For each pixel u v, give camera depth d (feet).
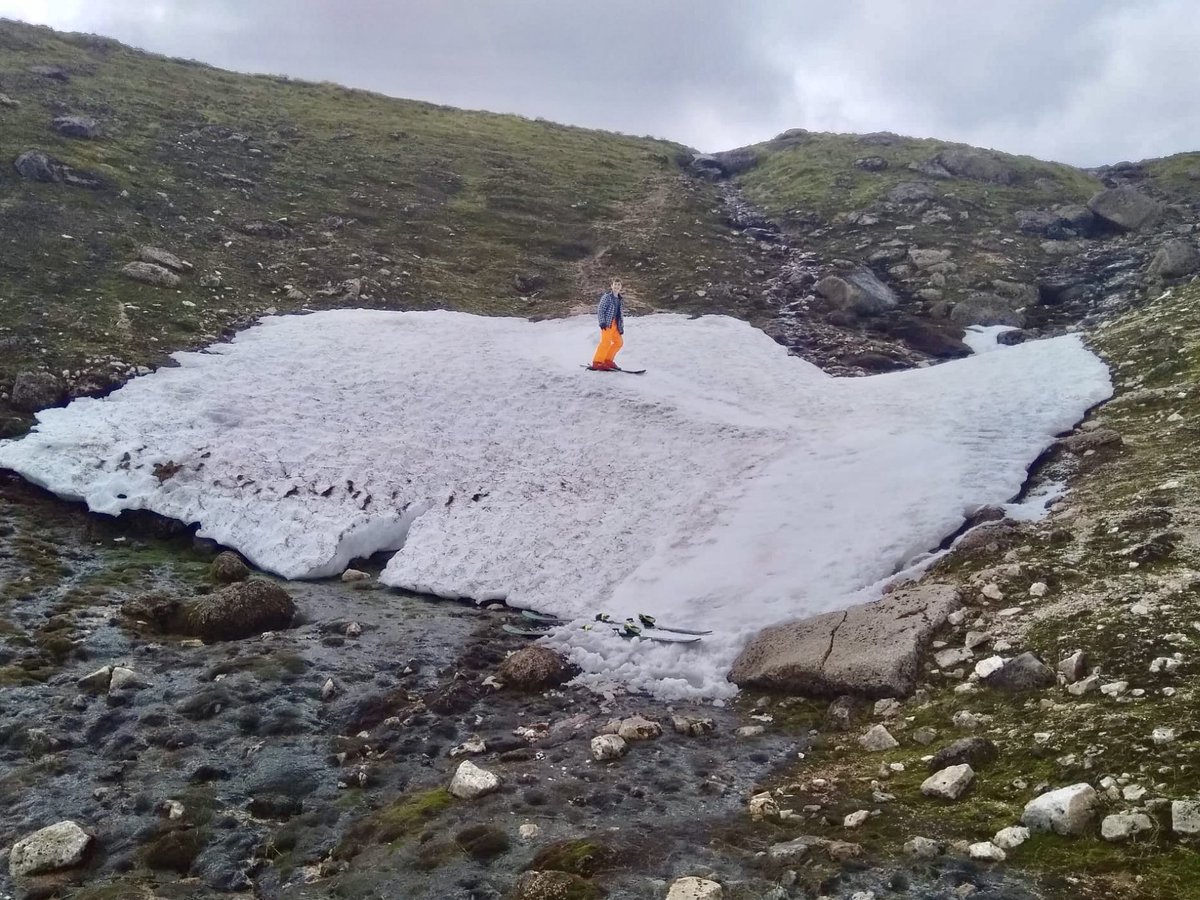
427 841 20.63
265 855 20.85
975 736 23.18
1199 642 24.36
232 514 42.19
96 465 43.60
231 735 26.27
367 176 104.73
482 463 47.70
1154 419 43.65
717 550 39.09
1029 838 18.54
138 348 55.52
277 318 64.69
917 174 122.42
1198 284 65.36
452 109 159.43
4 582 35.04
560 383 56.08
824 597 34.12
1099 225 100.17
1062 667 25.16
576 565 39.52
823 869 18.30
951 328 73.36
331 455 47.11
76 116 94.48
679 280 85.46
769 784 23.11
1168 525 31.73
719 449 48.24
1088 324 69.72
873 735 24.66
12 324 54.49
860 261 92.32
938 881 17.67
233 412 49.80
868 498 40.93
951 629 29.63
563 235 97.19
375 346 60.80
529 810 21.85
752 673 29.89
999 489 39.88
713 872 18.75
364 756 25.48
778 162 142.31
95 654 30.63
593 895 17.94
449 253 87.40
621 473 46.52
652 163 139.23
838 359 65.41
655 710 28.37
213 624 33.04
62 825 20.86
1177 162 130.52
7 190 73.15
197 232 77.41
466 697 29.14
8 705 26.99
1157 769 19.48
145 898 18.72
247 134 108.99
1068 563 31.48
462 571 39.60
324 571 39.99
